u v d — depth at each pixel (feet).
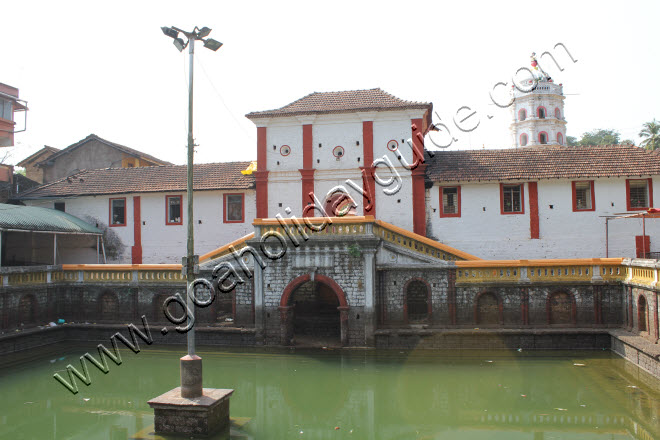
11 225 76.13
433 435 40.96
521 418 43.88
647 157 81.51
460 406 47.09
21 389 54.49
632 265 58.59
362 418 45.55
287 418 45.85
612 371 54.49
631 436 39.47
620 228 80.64
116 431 42.52
